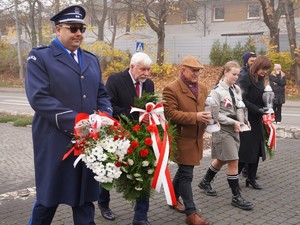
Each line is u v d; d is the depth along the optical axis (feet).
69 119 10.37
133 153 12.35
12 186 20.76
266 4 78.33
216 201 17.56
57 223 15.03
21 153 29.09
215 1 125.39
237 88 17.60
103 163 10.57
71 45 10.97
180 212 16.30
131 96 14.34
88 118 10.43
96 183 11.35
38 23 113.91
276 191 18.99
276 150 27.96
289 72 76.18
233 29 124.67
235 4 123.65
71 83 10.84
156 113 13.14
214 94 16.98
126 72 14.60
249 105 18.10
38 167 11.07
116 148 10.59
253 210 16.48
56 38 11.19
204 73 86.58
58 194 10.94
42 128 10.97
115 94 14.29
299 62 73.92
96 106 11.47
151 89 14.93
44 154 10.95
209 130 15.12
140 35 108.27
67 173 10.89
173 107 14.85
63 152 10.77
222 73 17.53
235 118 16.92
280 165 23.85
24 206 16.93
